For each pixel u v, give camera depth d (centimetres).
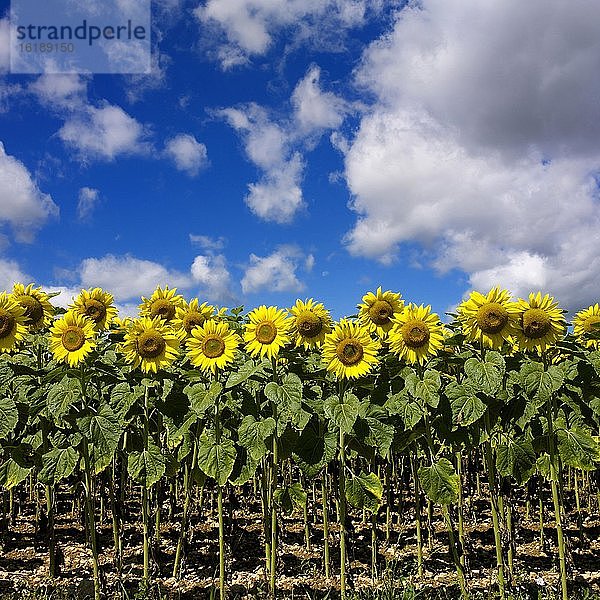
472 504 403
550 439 250
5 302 293
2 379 293
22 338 300
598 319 314
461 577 255
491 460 263
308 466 256
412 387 245
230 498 354
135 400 268
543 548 341
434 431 281
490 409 259
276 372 263
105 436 252
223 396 266
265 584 284
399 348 261
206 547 348
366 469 386
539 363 250
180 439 280
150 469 262
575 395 263
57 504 428
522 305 254
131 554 336
